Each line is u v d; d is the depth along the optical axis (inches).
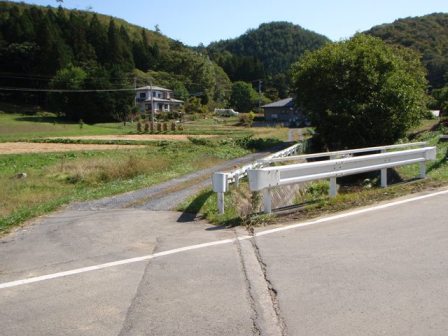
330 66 1115.9
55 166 881.5
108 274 208.4
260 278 195.0
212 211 339.6
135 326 153.9
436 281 185.6
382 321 152.2
